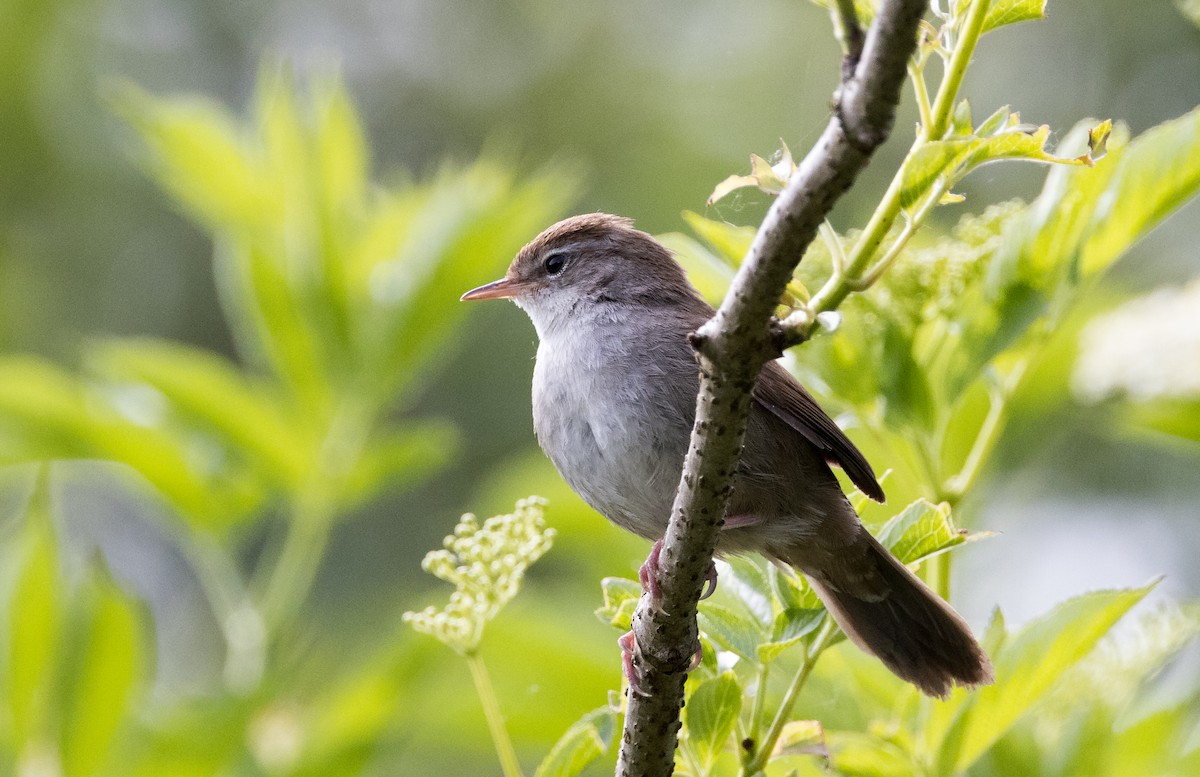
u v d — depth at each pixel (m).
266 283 10.41
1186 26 15.86
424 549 15.13
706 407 5.45
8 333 16.22
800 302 5.72
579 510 10.42
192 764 8.66
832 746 6.82
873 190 14.01
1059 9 16.34
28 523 8.73
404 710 8.89
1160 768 7.84
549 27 17.84
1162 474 13.62
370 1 18.36
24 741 8.63
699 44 17.30
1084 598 6.70
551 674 8.91
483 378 15.66
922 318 7.36
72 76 17.19
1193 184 7.31
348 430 10.26
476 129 17.55
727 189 5.53
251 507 10.14
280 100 11.04
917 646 7.63
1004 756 7.30
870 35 4.43
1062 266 7.24
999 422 7.41
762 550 8.34
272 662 9.66
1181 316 8.84
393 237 10.98
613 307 8.88
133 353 9.89
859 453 7.75
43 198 16.77
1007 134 5.20
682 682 6.12
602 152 16.95
